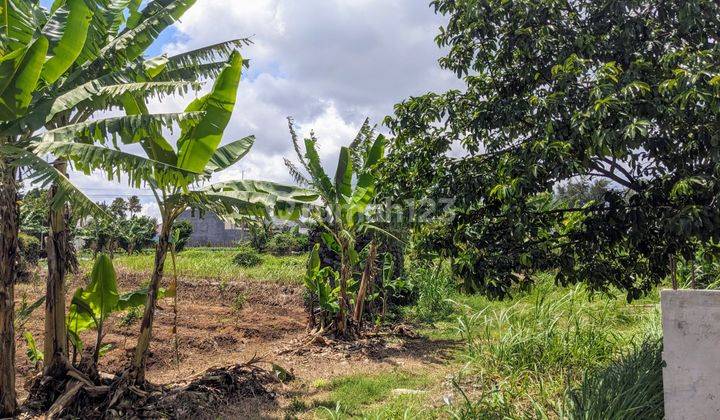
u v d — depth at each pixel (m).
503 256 5.67
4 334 6.01
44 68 5.80
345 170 10.79
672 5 5.57
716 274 9.20
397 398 6.97
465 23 6.36
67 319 6.95
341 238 10.81
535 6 5.91
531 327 7.74
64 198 5.07
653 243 5.85
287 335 11.42
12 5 5.73
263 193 6.86
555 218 6.19
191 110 6.71
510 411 5.72
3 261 5.97
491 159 6.14
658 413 5.00
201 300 15.32
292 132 11.20
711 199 4.89
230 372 7.63
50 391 6.42
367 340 10.70
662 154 5.17
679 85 4.73
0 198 5.87
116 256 27.28
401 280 14.05
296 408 6.79
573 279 6.23
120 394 6.31
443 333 11.62
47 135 5.63
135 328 10.98
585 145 5.05
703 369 4.57
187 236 34.56
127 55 6.77
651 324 8.12
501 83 6.57
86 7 5.60
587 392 5.37
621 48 5.74
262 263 22.55
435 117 6.32
